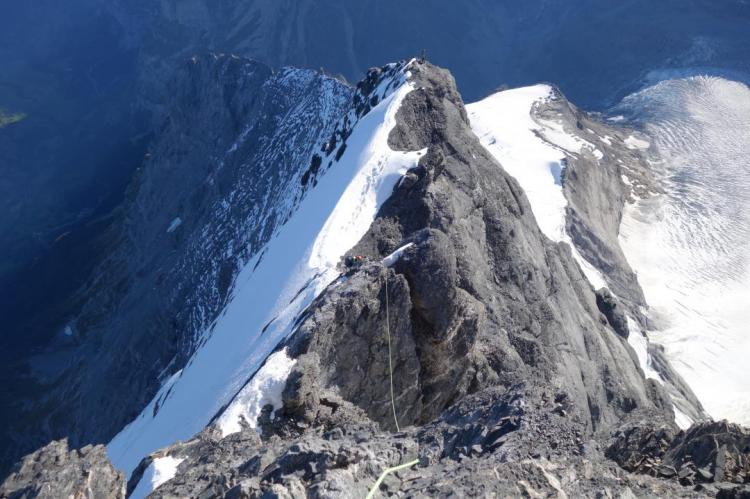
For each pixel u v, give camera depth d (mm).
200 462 22984
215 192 89625
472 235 42844
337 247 37625
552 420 19625
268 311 37094
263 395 26703
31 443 91938
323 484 15609
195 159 101875
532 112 102188
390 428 30156
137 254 104062
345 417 27250
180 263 84000
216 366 40031
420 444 19531
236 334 40719
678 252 91125
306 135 80812
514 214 48688
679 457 20625
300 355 28000
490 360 36906
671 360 71312
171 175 104750
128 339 85625
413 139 46156
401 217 39469
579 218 77438
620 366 50906
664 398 54656
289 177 77375
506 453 17906
